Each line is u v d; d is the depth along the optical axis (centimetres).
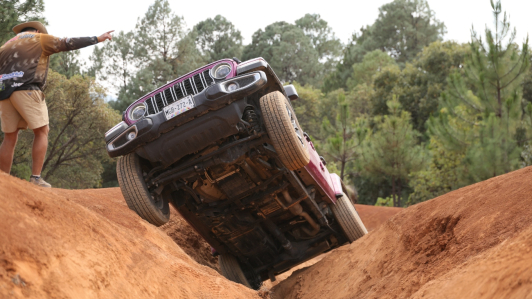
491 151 1627
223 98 504
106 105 2630
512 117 1655
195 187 599
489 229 349
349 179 3325
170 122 516
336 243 766
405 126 2566
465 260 329
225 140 551
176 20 4853
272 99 526
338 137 2555
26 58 476
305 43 8675
